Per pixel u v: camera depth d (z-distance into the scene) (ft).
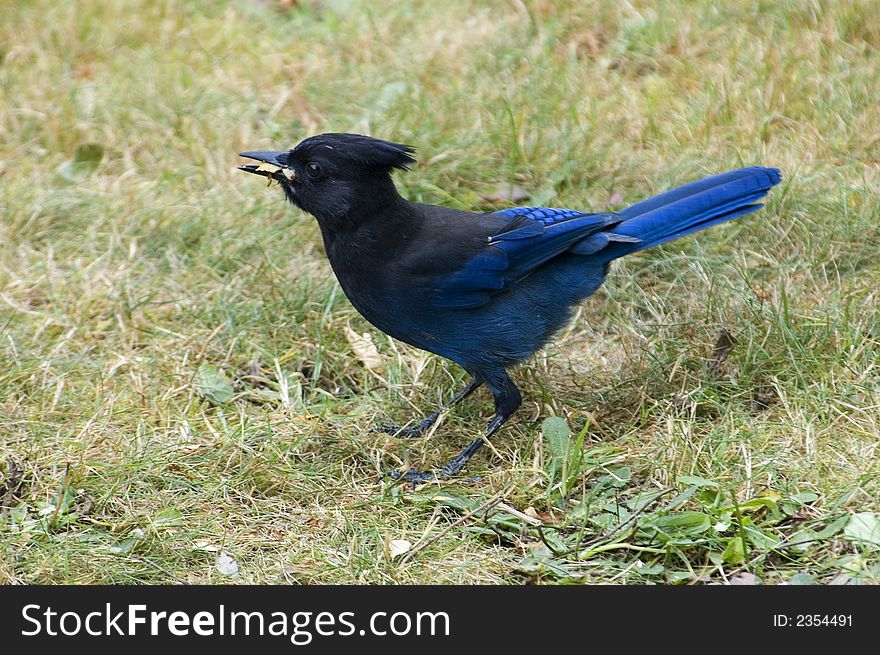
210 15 52.44
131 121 45.03
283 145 43.98
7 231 40.29
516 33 48.70
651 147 42.86
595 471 30.35
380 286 31.48
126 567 27.48
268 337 36.60
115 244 40.14
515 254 31.32
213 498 29.94
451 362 35.17
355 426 33.12
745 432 30.63
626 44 47.96
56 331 36.70
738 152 40.47
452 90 45.14
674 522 27.45
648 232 32.42
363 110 44.78
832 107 43.16
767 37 46.68
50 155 43.96
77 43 49.32
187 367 35.14
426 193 40.78
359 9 51.96
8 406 33.40
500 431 33.01
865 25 46.50
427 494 30.01
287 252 39.60
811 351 33.12
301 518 29.35
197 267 39.32
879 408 30.48
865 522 26.89
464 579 27.04
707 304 35.53
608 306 37.17
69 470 29.58
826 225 38.14
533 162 41.70
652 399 32.89
